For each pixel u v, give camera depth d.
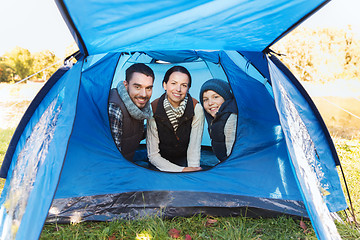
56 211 3.04
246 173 3.30
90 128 3.25
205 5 1.91
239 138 3.37
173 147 3.62
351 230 2.90
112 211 3.12
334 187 3.20
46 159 2.16
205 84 3.55
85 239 2.76
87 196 3.19
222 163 3.36
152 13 1.94
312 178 2.36
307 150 3.01
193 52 3.46
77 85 2.30
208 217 3.13
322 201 2.34
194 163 3.56
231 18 2.15
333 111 8.62
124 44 2.45
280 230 2.91
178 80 3.59
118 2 1.79
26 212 2.05
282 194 3.20
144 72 3.48
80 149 3.21
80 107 3.18
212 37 2.48
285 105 2.50
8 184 3.08
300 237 2.79
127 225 2.95
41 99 3.02
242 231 2.83
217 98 3.50
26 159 2.73
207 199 3.22
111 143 3.34
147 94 3.52
